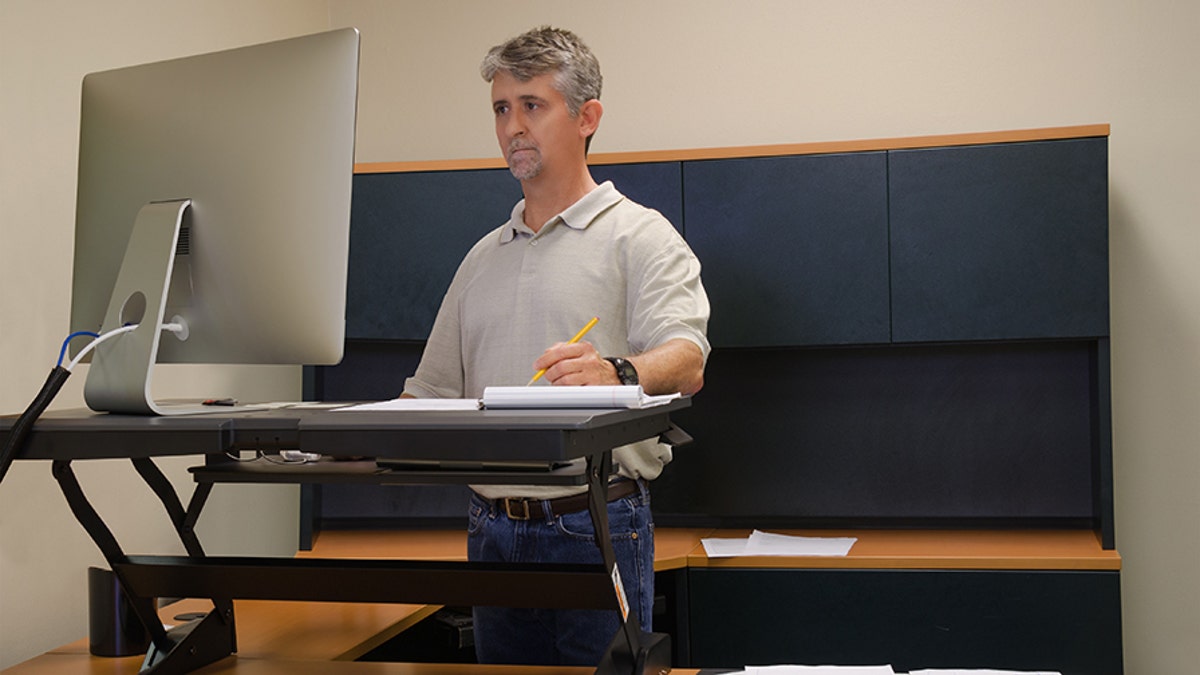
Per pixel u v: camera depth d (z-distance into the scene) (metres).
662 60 3.23
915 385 3.08
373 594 1.44
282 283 1.41
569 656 1.80
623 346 1.94
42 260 2.20
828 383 3.12
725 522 3.17
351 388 3.28
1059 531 2.96
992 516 3.03
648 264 1.89
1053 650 2.55
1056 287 2.70
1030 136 2.71
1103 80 2.97
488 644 1.88
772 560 2.65
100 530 1.54
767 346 2.84
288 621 2.00
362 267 2.95
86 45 2.34
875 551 2.71
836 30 3.13
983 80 3.04
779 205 2.83
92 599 1.78
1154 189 2.93
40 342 2.19
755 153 2.84
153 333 1.39
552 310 1.92
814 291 2.82
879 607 2.61
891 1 3.10
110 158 1.53
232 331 1.45
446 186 2.92
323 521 3.23
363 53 3.42
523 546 1.83
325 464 1.46
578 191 2.00
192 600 2.20
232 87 1.45
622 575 1.82
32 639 2.16
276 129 1.42
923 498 3.07
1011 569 2.57
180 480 2.70
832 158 2.81
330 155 1.40
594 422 1.13
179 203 1.45
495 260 2.04
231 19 2.93
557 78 1.92
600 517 1.29
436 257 2.92
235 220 1.43
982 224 2.73
